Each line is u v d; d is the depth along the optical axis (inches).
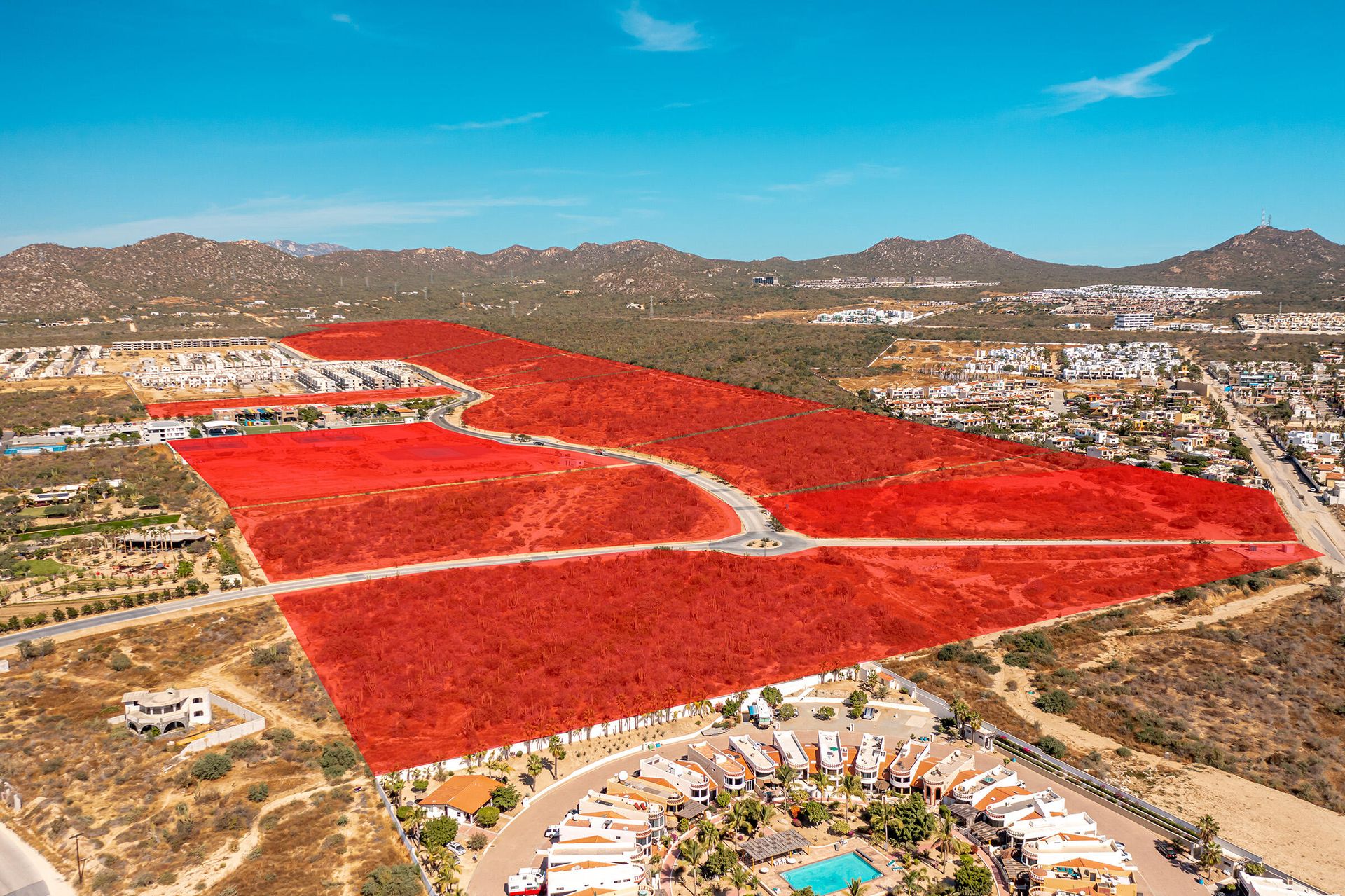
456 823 4239.7
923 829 4237.2
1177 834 4338.1
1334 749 5305.1
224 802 4493.1
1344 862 4234.7
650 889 3937.0
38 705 5359.3
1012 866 4050.2
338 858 4087.1
